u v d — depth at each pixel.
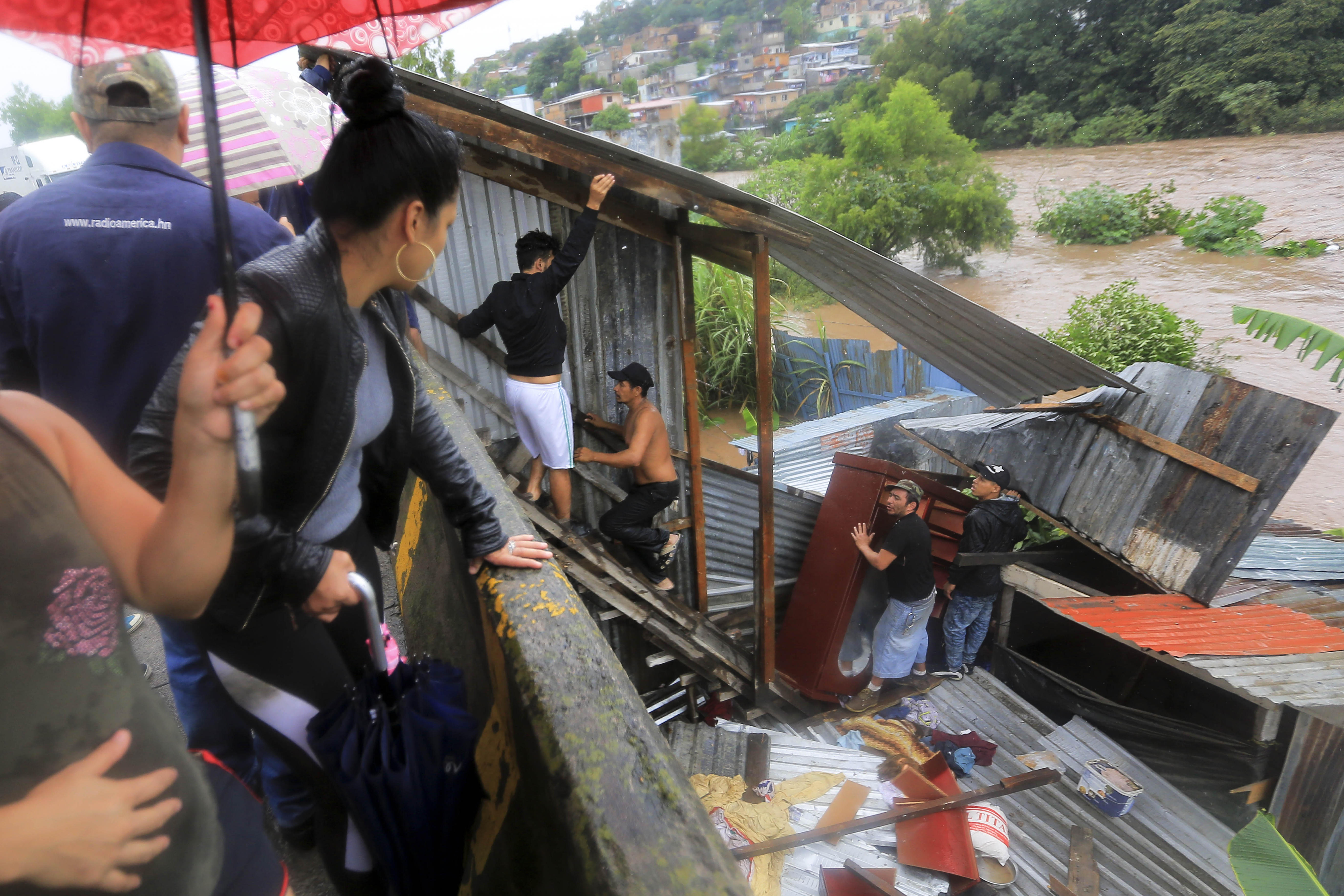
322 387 1.13
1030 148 58.44
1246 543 6.35
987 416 8.42
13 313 1.51
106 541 0.77
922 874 4.51
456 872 1.35
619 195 5.01
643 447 5.30
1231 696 6.28
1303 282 24.58
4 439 0.61
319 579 1.17
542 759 1.12
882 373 14.98
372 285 1.22
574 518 6.00
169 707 2.46
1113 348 14.18
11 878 0.61
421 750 1.22
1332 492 13.89
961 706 6.81
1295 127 47.06
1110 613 6.27
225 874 0.95
